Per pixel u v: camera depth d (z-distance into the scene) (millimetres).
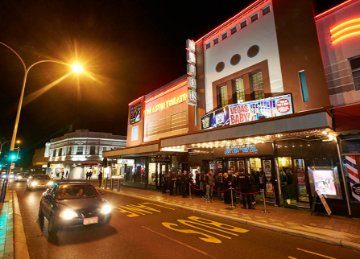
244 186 10578
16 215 9156
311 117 7723
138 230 7211
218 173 13594
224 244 6051
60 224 6266
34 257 5082
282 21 11648
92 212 6699
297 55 10766
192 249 5648
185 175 14797
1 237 6102
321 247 5945
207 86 15125
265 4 12609
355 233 6707
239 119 11477
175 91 18266
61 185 8055
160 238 6438
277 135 9445
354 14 9516
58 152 50000
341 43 9680
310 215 9055
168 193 16516
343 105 9211
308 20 10688
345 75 9375
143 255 5242
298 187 10648
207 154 14719
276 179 11219
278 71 11391
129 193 16750
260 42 12469
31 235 6652
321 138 9805
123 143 47250
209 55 15367
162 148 14945
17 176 39344
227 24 14562
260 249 5734
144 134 21469
